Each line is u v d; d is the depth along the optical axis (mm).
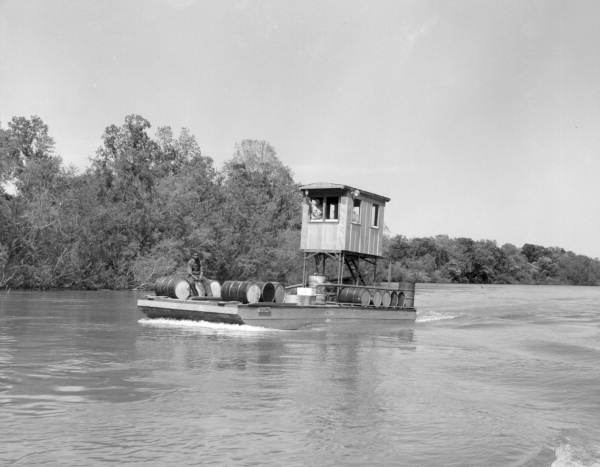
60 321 21000
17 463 6004
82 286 49938
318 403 8852
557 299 53000
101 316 23359
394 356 14469
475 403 9156
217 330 19172
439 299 51375
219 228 60562
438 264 123000
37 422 7477
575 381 11203
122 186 58906
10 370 10984
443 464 6289
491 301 48344
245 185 68438
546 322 27516
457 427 7695
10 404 8398
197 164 67000
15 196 46750
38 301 32594
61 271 47219
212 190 64562
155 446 6633
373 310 23484
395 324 24844
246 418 7891
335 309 22000
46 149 56844
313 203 24547
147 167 63938
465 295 61469
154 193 59188
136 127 69188
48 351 13508
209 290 22766
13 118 56469
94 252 51406
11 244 45156
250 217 64250
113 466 5980
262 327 19844
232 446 6703
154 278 53000
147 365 11828
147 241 56375
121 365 11766
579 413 8617
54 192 48844
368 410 8516
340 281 23672
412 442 7016
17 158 51156
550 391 10242
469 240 129500
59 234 48219
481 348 16594
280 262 61906
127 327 19219
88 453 6352
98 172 58875
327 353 14578
